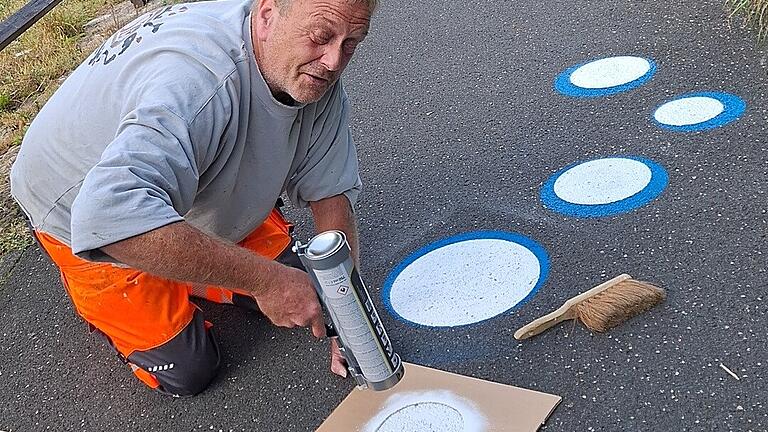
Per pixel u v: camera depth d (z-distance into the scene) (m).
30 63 4.96
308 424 2.09
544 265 2.36
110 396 2.39
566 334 2.10
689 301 2.08
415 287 2.44
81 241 1.61
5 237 3.40
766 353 1.88
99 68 1.90
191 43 1.79
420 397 2.04
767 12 3.17
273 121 1.92
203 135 1.75
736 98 2.85
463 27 4.09
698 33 3.34
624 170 2.66
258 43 1.81
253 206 2.14
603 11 3.77
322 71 1.75
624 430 1.81
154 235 1.60
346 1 1.64
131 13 5.52
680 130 2.77
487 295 2.32
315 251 1.64
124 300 2.18
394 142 3.27
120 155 1.60
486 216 2.66
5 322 2.89
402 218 2.78
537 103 3.22
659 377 1.91
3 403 2.49
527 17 3.97
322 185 2.19
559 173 2.76
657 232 2.35
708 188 2.46
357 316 1.71
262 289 1.78
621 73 3.23
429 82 3.66
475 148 3.05
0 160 4.00
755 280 2.09
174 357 2.22
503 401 1.96
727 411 1.78
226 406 2.22
